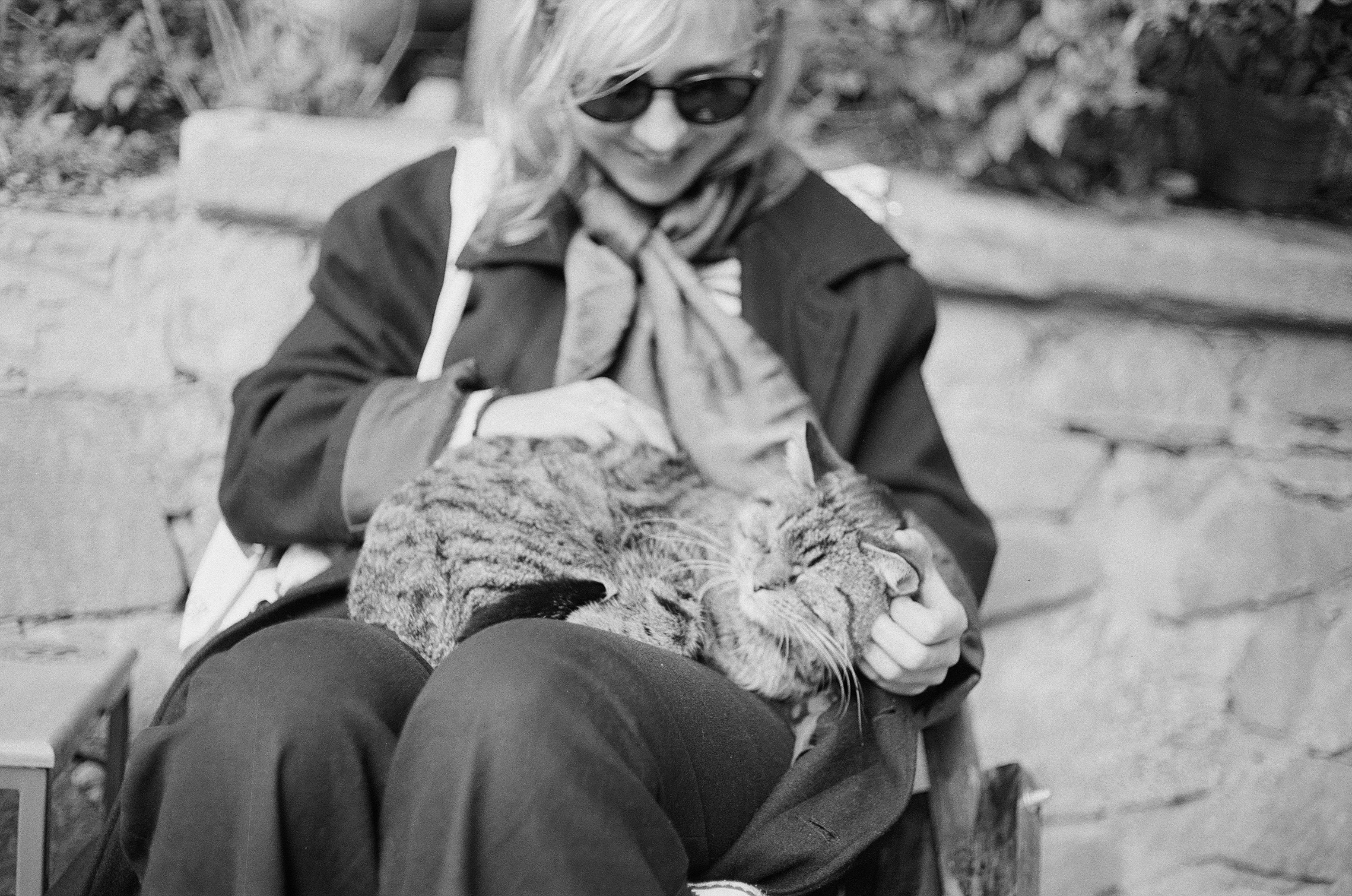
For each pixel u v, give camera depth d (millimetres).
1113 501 2811
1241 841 2844
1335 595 2889
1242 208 3232
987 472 2727
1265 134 3145
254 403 1829
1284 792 2854
